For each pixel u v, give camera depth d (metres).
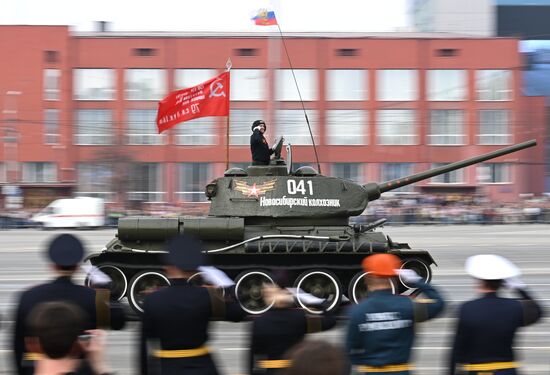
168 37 66.31
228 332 15.97
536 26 82.56
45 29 67.06
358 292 17.67
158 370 8.18
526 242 40.56
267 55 65.81
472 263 8.40
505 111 68.38
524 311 8.32
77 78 67.06
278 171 19.36
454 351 8.38
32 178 67.69
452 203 62.81
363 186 19.56
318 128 66.81
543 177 72.06
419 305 8.55
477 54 67.81
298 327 8.27
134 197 66.25
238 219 18.17
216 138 67.00
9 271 27.66
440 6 79.06
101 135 67.31
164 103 22.89
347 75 66.81
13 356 8.34
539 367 12.59
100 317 8.32
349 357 8.20
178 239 8.31
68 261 8.30
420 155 68.00
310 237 17.92
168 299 8.14
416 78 67.44
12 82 67.19
